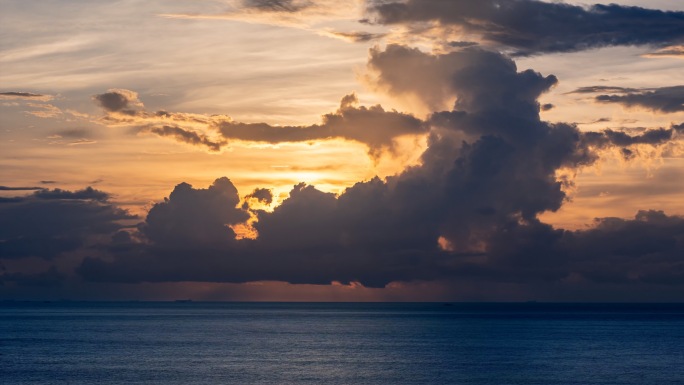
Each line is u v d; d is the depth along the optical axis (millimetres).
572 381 84438
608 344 134875
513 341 144000
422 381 84625
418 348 127250
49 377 87250
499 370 94562
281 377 87562
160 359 107438
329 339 150250
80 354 115188
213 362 103312
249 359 107500
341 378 86812
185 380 84812
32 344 135250
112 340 145875
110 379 85562
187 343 138125
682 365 99688
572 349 124250
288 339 149750
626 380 85312
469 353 117312
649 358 109000
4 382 83438
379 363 102562
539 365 100000
